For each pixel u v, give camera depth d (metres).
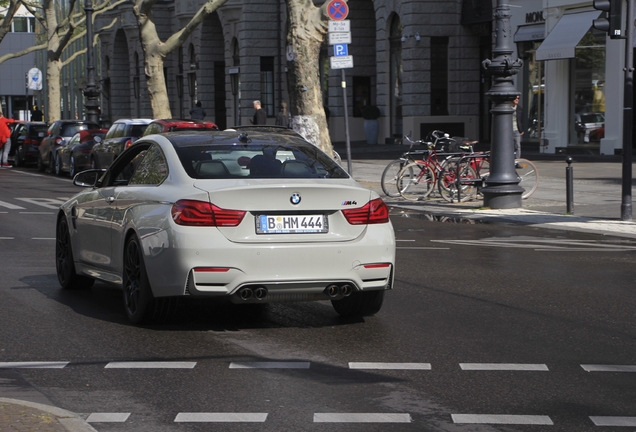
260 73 72.44
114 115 99.19
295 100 33.72
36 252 17.05
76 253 12.91
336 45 28.47
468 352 9.68
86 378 8.65
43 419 6.94
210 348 9.86
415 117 56.53
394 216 23.58
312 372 8.88
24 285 13.74
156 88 49.47
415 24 56.09
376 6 59.84
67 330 10.70
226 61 75.31
